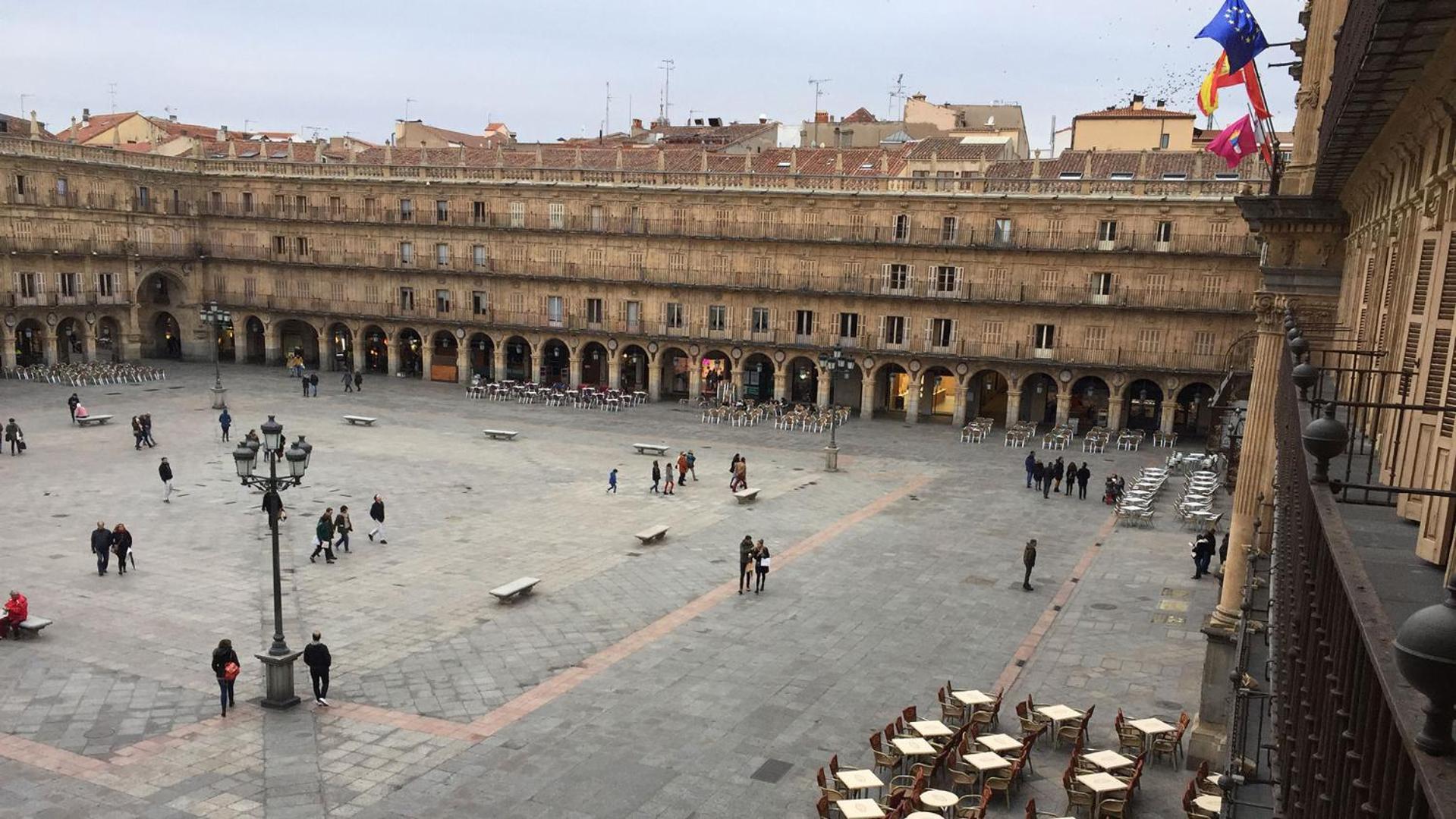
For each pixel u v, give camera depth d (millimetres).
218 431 55906
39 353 79062
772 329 72375
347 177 81250
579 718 21828
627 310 76000
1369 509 9555
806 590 31641
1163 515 43500
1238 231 60312
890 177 68250
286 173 83188
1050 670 25469
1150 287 62812
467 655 25281
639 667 24891
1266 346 21906
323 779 18828
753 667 25109
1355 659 5047
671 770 19578
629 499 43719
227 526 36812
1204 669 21375
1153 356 63156
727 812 18094
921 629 28312
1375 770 4211
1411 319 11117
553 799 18391
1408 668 3445
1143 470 50281
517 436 58812
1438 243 9359
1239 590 21469
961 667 25484
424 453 52375
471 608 28828
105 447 50531
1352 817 4621
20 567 31062
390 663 24625
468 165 79438
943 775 19938
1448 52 8602
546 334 78188
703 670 24828
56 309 75750
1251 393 22000
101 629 26172
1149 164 65000
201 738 20297
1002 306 66312
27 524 36125
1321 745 5848
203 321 76875
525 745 20500
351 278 82750
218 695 22406
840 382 75875
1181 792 19625
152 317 87562
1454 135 9539
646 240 74500
